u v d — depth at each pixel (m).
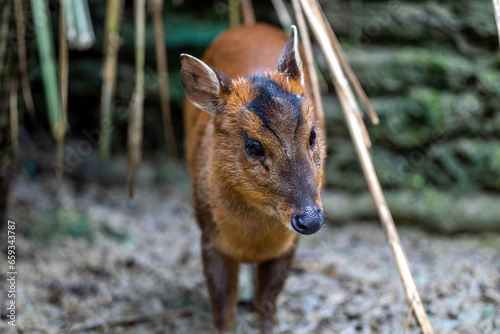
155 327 4.08
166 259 4.84
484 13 5.15
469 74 5.20
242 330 4.05
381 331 3.89
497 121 5.21
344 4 5.38
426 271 4.58
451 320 3.93
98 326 4.02
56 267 4.60
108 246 4.92
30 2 4.41
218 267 3.62
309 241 5.09
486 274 4.41
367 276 4.59
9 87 4.49
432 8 5.26
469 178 5.27
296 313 4.16
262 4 5.58
